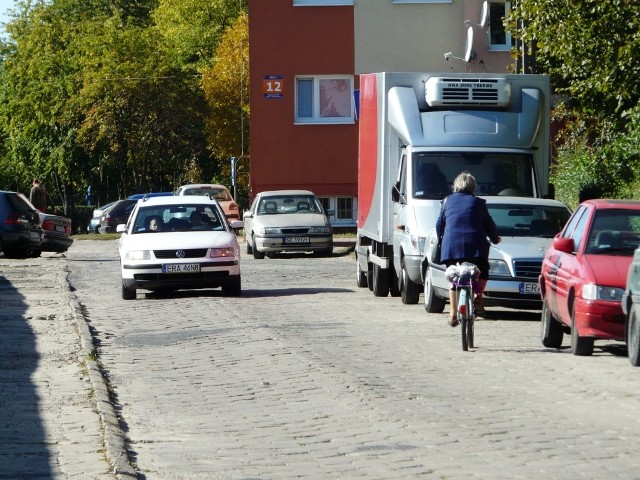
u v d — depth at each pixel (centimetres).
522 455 2341
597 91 5247
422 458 2341
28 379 3391
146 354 4016
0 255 10162
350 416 2820
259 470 2264
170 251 6050
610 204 4069
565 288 3869
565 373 3462
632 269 3591
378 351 3997
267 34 11425
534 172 5681
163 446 2508
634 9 4994
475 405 2933
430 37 11375
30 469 2228
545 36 5322
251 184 11512
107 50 19150
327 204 11656
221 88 19000
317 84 11481
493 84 5722
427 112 5772
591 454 2331
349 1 11419
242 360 3825
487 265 4084
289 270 8381
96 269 8525
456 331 4591
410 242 5512
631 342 3603
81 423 2703
